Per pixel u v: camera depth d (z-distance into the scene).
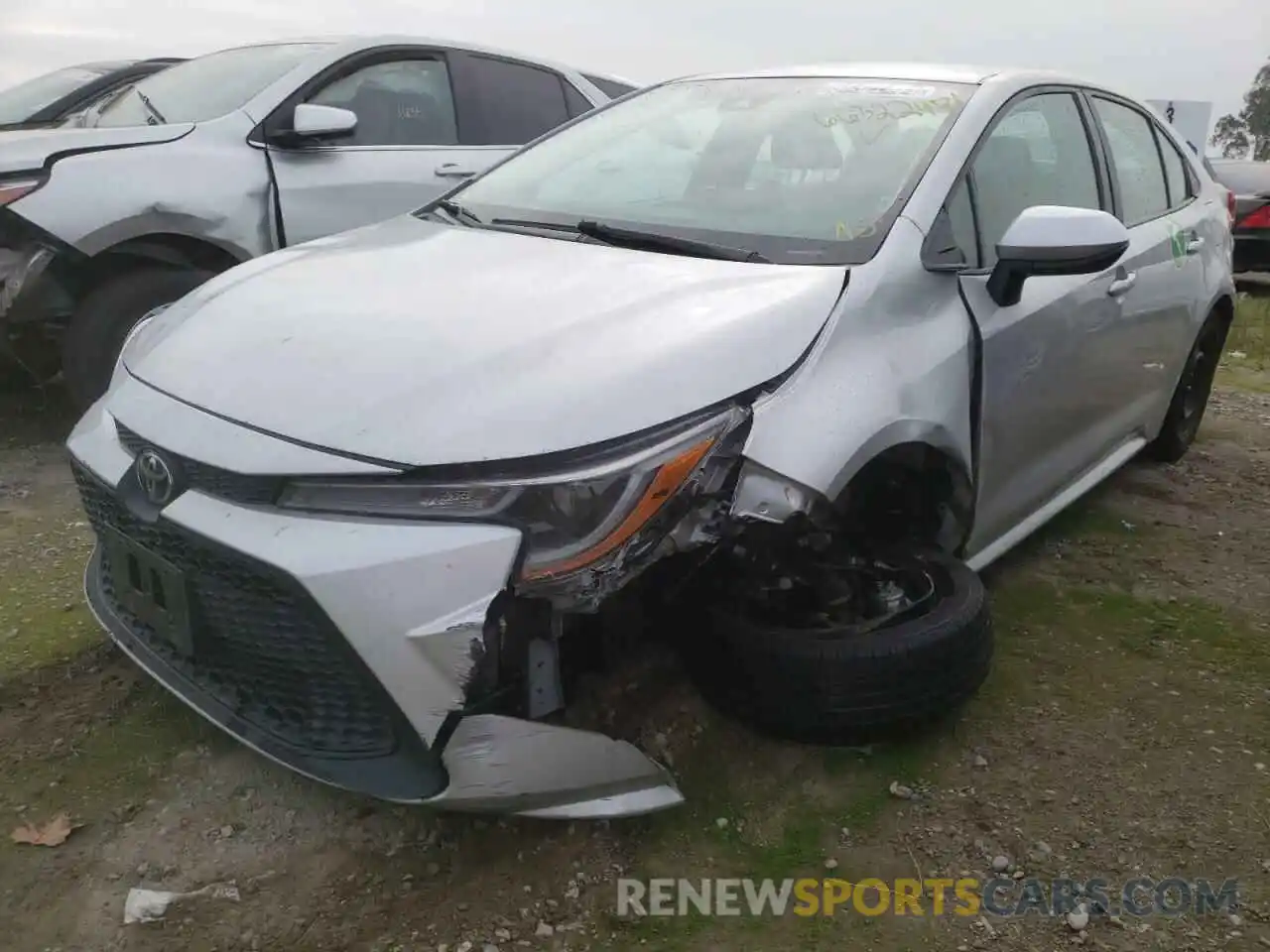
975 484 2.95
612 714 2.37
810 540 2.45
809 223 2.84
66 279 4.37
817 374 2.38
